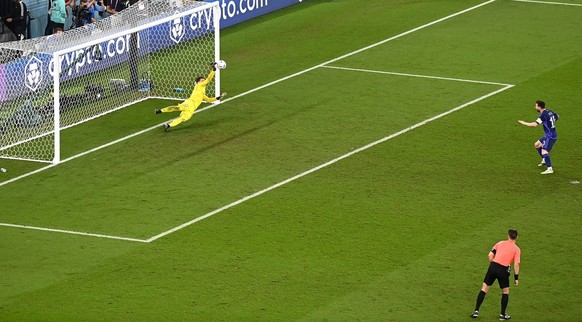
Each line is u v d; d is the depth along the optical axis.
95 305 41.16
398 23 75.31
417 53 69.25
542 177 52.00
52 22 66.75
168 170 53.38
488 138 56.47
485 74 65.38
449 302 41.31
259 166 53.62
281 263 44.25
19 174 53.38
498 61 67.50
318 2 81.19
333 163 53.78
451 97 61.94
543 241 45.94
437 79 64.69
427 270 43.62
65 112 60.25
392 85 63.94
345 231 46.91
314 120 59.09
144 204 49.78
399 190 50.75
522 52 69.06
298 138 56.84
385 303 41.19
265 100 62.03
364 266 43.97
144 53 64.44
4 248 45.78
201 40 70.69
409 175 52.34
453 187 51.03
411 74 65.62
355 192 50.62
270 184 51.59
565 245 45.59
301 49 70.56
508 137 56.59
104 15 69.06
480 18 75.94
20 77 59.22
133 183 52.00
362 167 53.25
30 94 59.53
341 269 43.75
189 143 56.47
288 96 62.59
